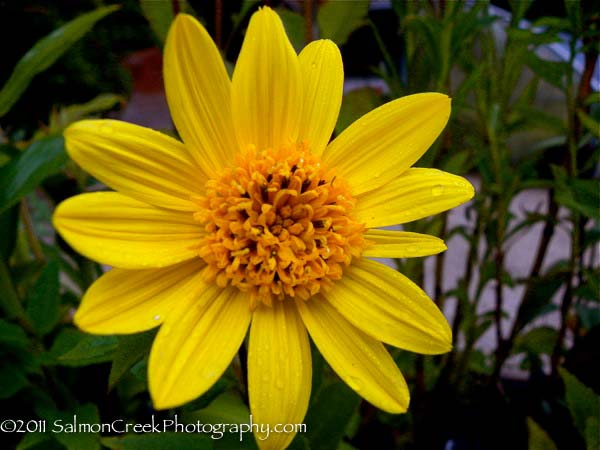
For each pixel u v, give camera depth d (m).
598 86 0.22
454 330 0.23
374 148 0.13
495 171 0.19
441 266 0.22
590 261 0.21
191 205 0.12
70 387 0.19
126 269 0.11
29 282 0.22
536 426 0.19
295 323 0.12
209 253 0.12
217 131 0.12
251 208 0.12
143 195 0.11
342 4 0.17
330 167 0.13
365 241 0.12
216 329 0.11
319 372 0.15
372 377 0.11
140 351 0.11
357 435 0.22
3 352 0.15
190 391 0.10
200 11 0.20
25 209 0.21
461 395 0.24
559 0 0.24
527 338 0.23
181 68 0.11
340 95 0.13
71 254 0.18
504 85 0.19
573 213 0.19
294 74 0.12
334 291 0.12
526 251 0.36
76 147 0.11
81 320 0.10
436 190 0.12
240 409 0.16
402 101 0.13
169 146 0.12
